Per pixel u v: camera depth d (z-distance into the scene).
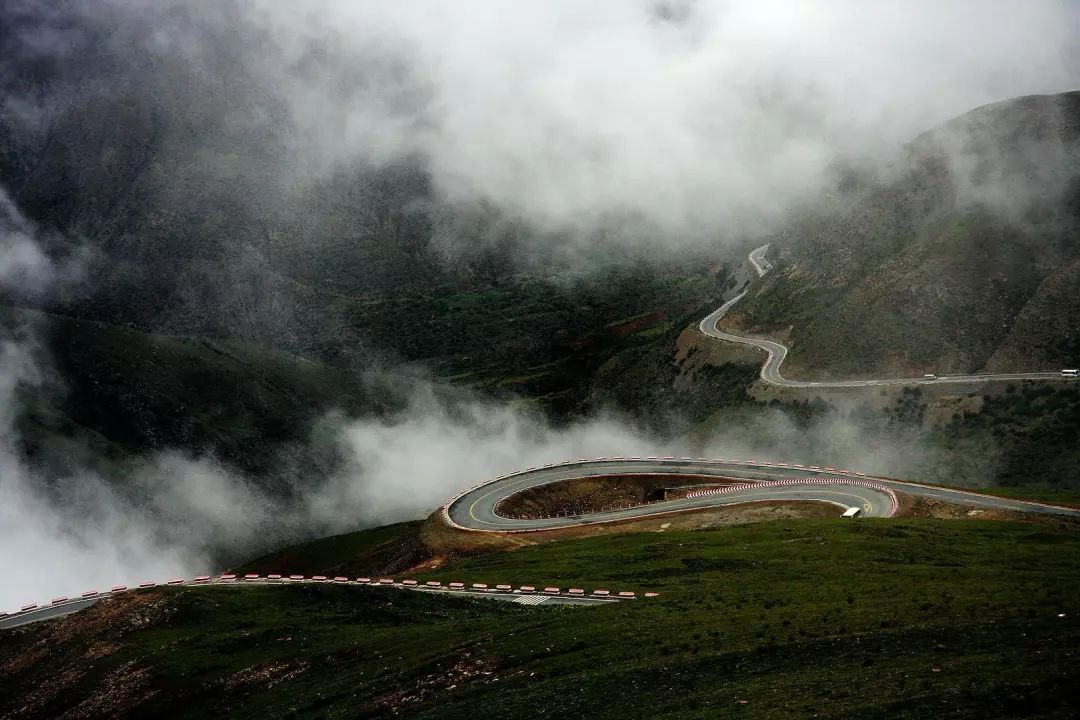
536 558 90.19
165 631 72.56
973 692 34.09
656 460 136.12
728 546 82.31
